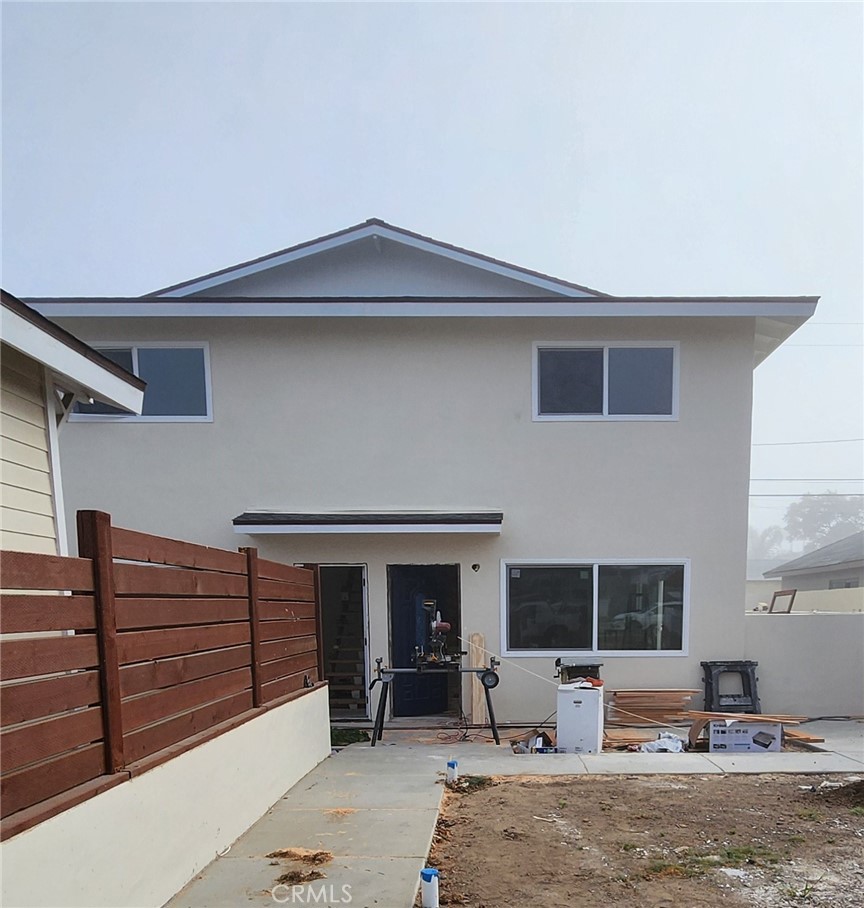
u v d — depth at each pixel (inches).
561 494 328.5
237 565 177.5
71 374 165.0
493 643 323.9
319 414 332.2
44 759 98.3
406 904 124.1
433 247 350.9
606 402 330.0
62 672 104.2
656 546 326.3
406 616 335.3
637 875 138.0
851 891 130.4
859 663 324.5
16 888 88.8
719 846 154.6
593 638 325.1
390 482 330.6
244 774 166.9
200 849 140.6
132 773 116.3
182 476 329.7
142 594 127.6
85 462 328.8
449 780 212.5
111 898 108.7
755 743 269.0
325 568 337.1
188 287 354.3
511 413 330.3
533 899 126.8
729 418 327.6
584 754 253.6
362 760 247.0
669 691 317.4
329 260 367.9
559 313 316.5
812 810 181.5
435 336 331.9
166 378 332.5
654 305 315.9
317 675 255.3
